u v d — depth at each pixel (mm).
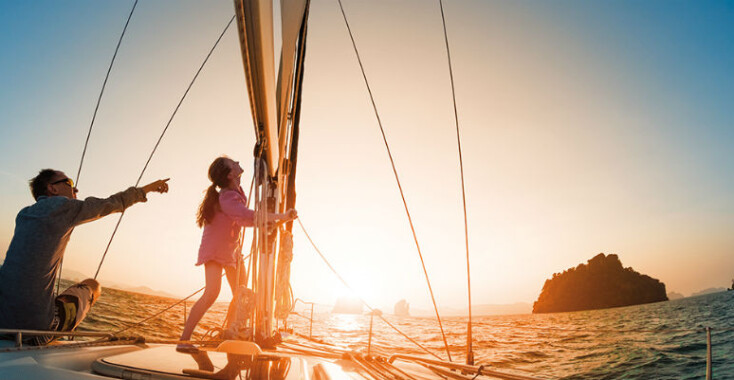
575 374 11750
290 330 4977
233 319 2691
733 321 31844
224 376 998
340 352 2916
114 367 1024
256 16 1225
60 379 802
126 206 2215
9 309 1891
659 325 33938
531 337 22203
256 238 2043
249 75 1481
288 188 4066
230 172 2439
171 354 1315
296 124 4098
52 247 1956
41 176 2189
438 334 23156
